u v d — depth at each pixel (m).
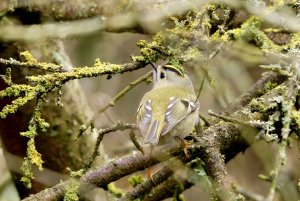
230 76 15.73
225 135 9.48
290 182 13.54
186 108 10.22
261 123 8.80
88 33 10.78
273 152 13.98
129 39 15.84
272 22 9.39
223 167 9.08
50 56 12.06
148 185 9.70
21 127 12.36
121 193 12.38
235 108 11.02
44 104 12.48
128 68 9.31
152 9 10.55
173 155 9.62
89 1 10.89
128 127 9.03
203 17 9.55
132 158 9.61
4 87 11.98
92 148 13.06
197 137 9.35
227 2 9.39
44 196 9.38
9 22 11.05
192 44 9.66
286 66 8.85
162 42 9.91
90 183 9.50
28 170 8.59
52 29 10.91
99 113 9.88
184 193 16.08
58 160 12.84
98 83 16.34
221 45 9.48
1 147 12.70
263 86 11.19
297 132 9.25
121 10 10.73
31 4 10.95
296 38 9.55
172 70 11.01
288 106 7.91
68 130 12.78
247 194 12.70
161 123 9.87
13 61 8.71
